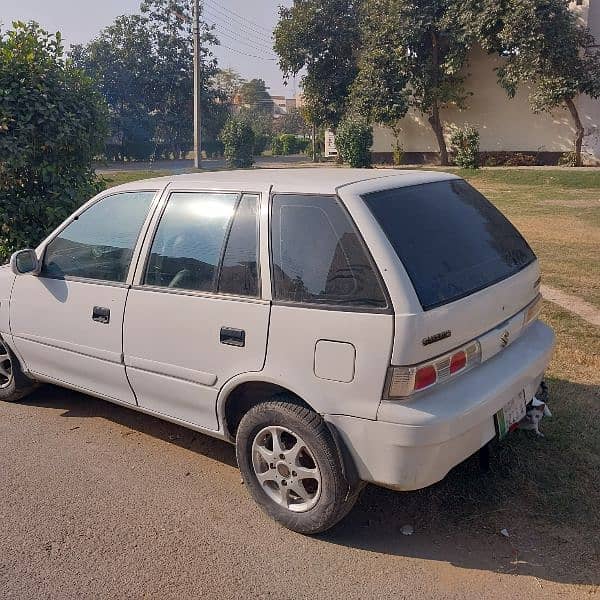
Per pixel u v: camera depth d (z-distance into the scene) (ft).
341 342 9.59
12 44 22.49
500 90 80.59
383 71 80.59
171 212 12.25
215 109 143.74
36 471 12.89
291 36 94.12
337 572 9.77
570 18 68.33
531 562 9.83
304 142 151.64
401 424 9.16
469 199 12.22
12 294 14.88
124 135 135.54
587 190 59.11
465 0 72.74
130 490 12.14
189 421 12.14
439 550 10.21
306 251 10.27
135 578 9.73
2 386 16.07
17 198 23.26
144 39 132.57
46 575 9.84
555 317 21.13
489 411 9.81
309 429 9.97
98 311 13.00
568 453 12.60
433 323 9.27
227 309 10.92
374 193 10.45
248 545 10.46
